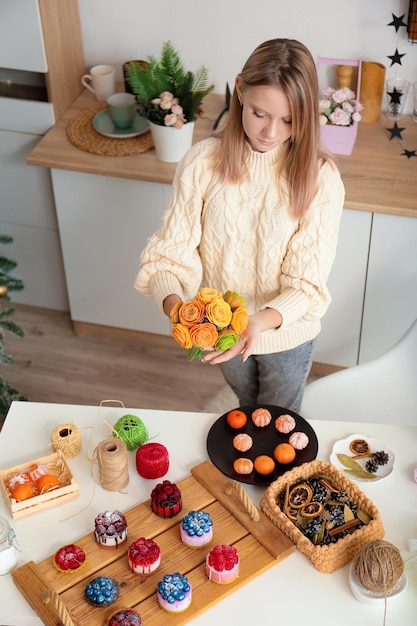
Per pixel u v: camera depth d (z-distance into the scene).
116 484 1.78
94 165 2.78
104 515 1.68
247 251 2.02
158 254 2.04
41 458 1.82
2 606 1.59
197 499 1.77
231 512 1.74
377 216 2.62
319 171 1.89
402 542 1.69
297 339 2.15
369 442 1.89
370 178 2.68
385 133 2.89
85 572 1.63
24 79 2.90
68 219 2.99
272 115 1.75
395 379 2.30
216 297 1.68
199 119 2.97
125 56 3.08
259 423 1.90
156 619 1.55
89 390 3.15
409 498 1.78
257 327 1.81
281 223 1.93
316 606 1.58
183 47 3.00
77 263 3.12
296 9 2.80
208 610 1.58
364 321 2.93
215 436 1.89
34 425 1.94
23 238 3.30
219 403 3.09
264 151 1.87
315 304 1.98
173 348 3.32
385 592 1.54
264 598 1.60
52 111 2.94
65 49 2.94
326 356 3.09
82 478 1.82
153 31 2.99
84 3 2.96
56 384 3.17
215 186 1.96
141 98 2.73
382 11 2.73
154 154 2.83
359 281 2.82
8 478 1.80
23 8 2.70
